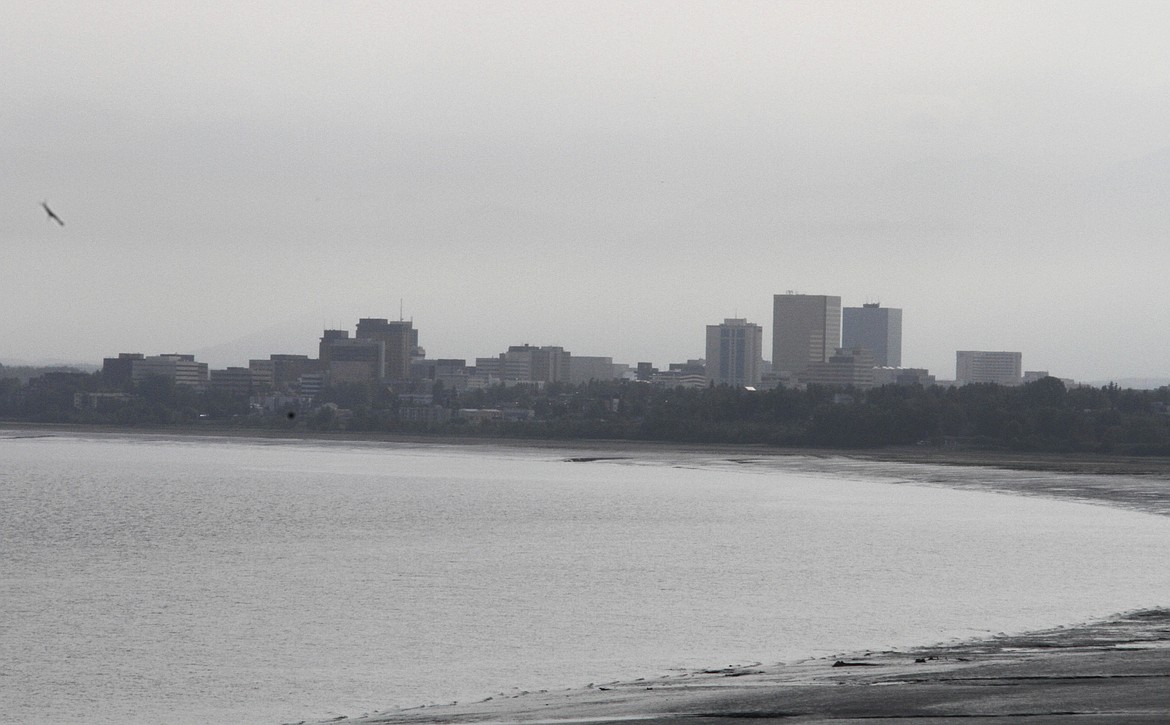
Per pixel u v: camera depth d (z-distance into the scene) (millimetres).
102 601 187500
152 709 124250
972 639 137375
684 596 182125
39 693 131000
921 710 76875
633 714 84438
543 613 168750
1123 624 132750
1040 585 181000
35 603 185750
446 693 124875
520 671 133500
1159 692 80625
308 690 129000
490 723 84562
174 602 185625
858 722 73688
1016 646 118188
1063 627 138000
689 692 97125
